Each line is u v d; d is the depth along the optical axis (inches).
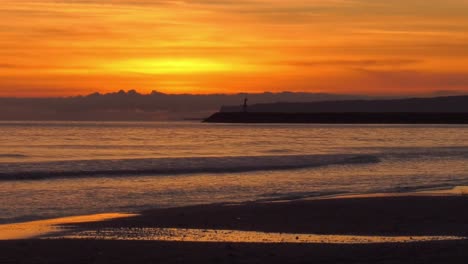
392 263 604.7
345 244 719.1
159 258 648.4
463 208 1082.7
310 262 618.2
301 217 989.2
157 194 1349.7
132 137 5418.3
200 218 983.6
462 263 602.2
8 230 885.8
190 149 3629.4
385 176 1814.7
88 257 657.0
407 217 991.0
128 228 899.4
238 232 864.9
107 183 1558.8
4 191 1366.9
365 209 1066.7
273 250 680.4
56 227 911.0
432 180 1707.7
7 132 6304.1
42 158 2684.5
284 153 3225.9
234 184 1561.3
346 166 2192.4
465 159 2623.0
